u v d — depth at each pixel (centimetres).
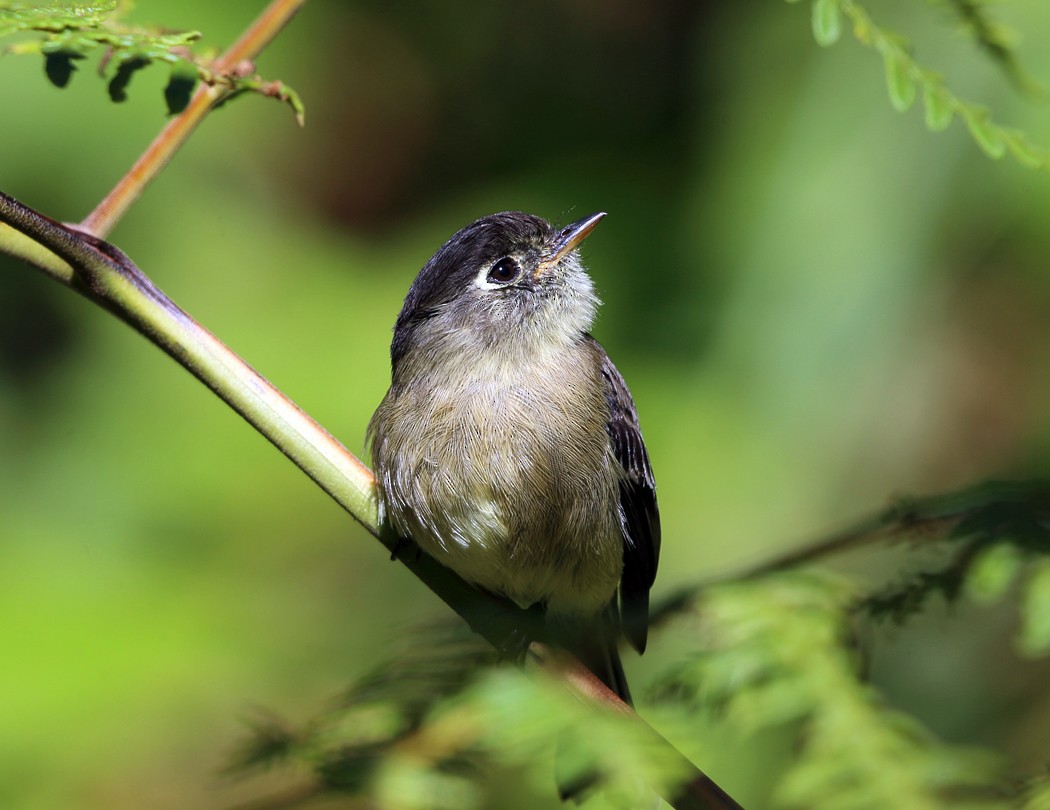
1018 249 1007
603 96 1431
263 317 1277
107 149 1262
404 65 1486
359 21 1491
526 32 1490
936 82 586
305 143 1430
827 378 1033
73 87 1251
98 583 1081
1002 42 651
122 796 955
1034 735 853
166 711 990
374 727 532
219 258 1303
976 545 484
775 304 1030
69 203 1248
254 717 1004
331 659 1091
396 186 1452
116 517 1152
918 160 984
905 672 882
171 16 1209
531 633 629
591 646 825
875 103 1000
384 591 1165
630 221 1241
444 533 758
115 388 1228
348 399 1227
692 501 1089
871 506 1077
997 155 579
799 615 486
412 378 824
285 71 1429
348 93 1465
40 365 1235
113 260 626
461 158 1466
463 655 542
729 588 504
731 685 472
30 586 1067
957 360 1090
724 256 1080
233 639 1055
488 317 830
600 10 1462
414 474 773
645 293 1176
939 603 603
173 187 1309
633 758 444
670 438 1100
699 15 1366
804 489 1079
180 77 618
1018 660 874
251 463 1200
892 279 995
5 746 941
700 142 1202
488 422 787
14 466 1184
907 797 399
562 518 784
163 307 634
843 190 1003
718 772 702
